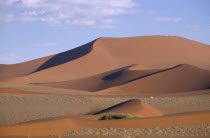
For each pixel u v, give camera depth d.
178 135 15.77
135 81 74.88
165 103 42.88
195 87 70.75
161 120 19.47
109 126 17.95
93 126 17.89
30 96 43.47
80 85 89.81
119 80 85.56
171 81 74.19
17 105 36.53
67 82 94.44
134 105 28.92
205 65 131.38
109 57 130.38
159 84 73.44
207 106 39.75
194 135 15.84
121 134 15.83
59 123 17.47
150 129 17.25
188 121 19.50
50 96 44.88
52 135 15.09
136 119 19.53
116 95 57.78
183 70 77.50
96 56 128.62
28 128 16.08
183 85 72.31
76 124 18.14
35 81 109.88
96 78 93.56
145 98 49.28
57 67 120.38
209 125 18.58
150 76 76.25
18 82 78.31
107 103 42.56
